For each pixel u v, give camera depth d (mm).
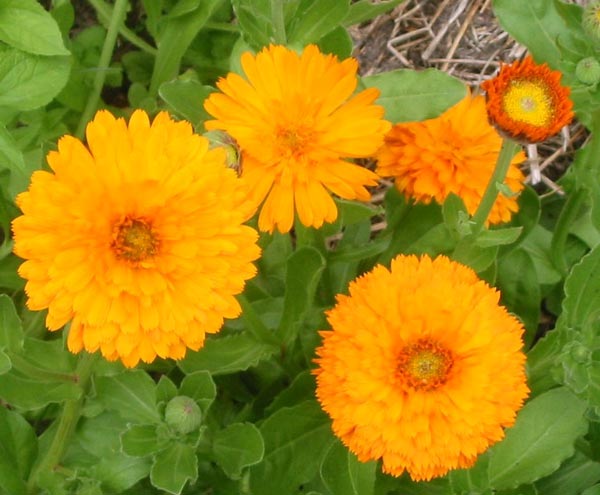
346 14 520
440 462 455
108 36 584
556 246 571
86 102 590
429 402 457
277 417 518
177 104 519
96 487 486
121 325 442
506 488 505
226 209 445
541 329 601
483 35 619
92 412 511
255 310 554
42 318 555
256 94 479
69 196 438
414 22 624
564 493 539
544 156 618
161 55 587
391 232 559
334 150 478
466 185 520
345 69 480
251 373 561
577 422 502
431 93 513
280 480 518
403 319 459
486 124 523
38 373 495
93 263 442
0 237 588
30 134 567
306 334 548
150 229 452
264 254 566
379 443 457
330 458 505
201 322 447
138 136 446
